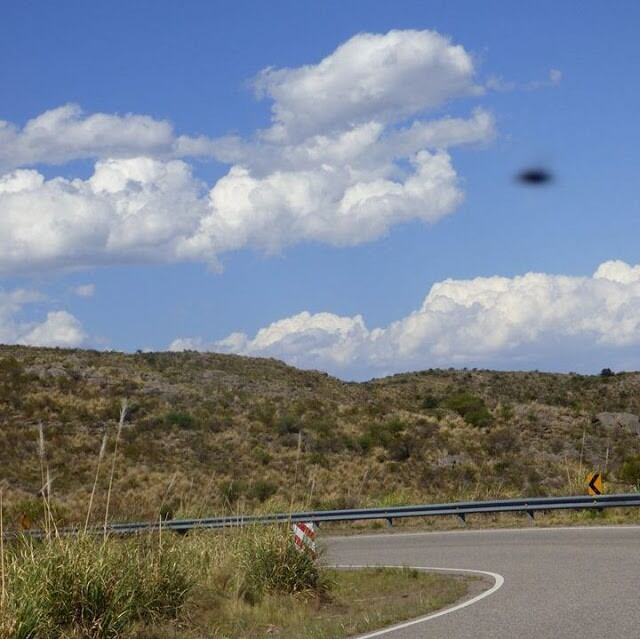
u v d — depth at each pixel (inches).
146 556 535.2
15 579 429.4
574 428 2402.8
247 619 539.5
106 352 3329.2
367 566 805.2
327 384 3358.8
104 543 485.1
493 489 1550.2
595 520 1068.5
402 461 2117.4
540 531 1008.2
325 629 493.7
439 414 2635.3
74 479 1797.5
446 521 1238.3
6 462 1846.7
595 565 689.0
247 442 2213.3
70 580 450.3
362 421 2508.6
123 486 1747.0
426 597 593.3
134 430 2214.6
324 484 1888.5
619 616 462.9
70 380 2573.8
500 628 452.1
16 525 716.7
